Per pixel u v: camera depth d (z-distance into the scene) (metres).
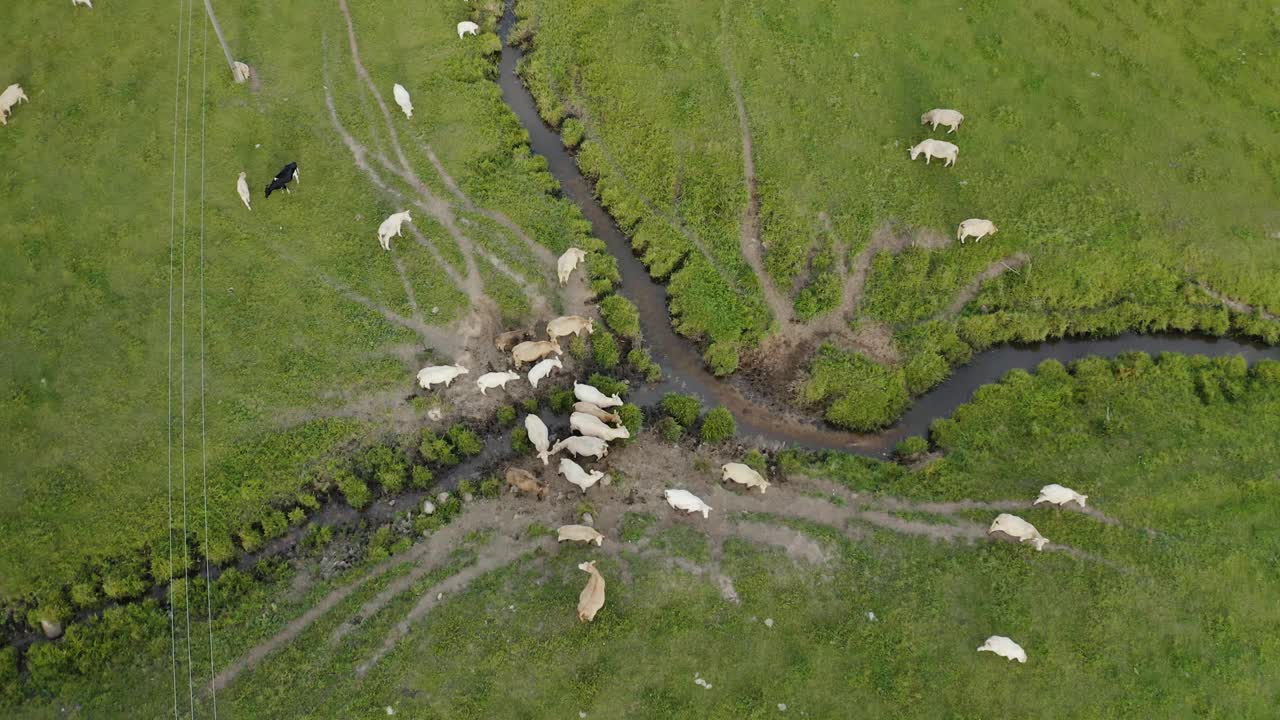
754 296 24.45
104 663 18.42
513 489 20.92
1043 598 19.05
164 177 26.38
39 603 19.09
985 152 27.16
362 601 19.16
